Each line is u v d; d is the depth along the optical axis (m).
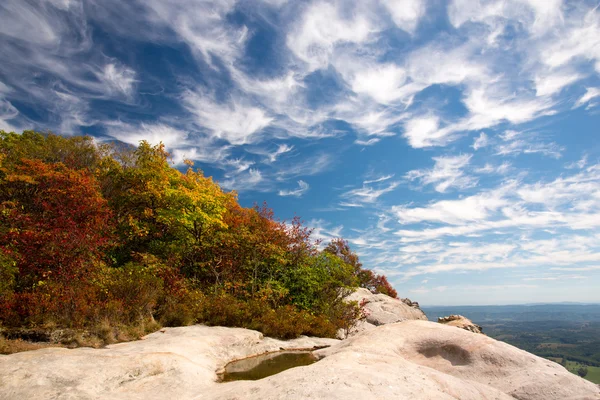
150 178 17.77
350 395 3.68
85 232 10.96
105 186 18.41
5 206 13.00
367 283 32.88
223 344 8.91
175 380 5.79
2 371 5.07
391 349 6.27
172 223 16.80
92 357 6.04
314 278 16.36
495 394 4.87
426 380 4.50
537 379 5.26
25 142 20.06
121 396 5.02
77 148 20.98
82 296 8.83
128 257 15.65
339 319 15.59
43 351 6.20
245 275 16.12
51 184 14.15
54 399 4.62
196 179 20.27
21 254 9.52
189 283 13.91
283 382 4.30
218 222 16.80
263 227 18.17
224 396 4.40
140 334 8.88
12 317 7.82
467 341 6.37
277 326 11.19
